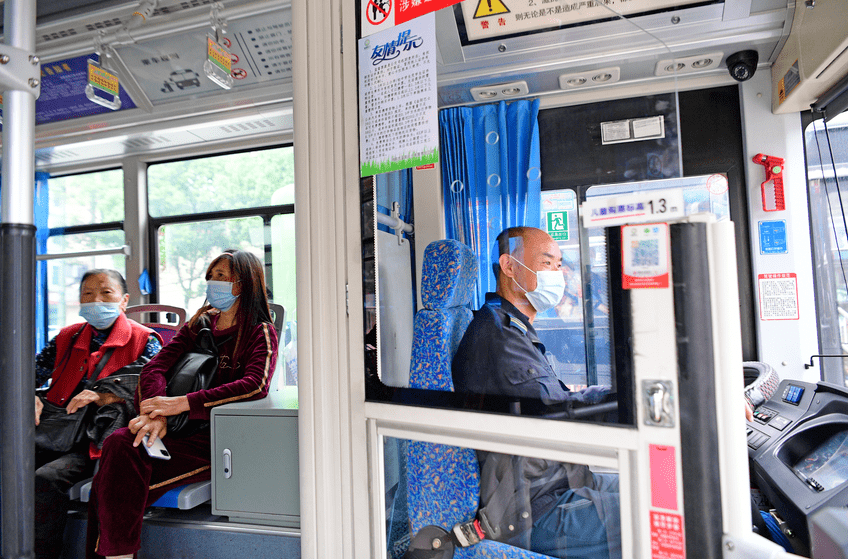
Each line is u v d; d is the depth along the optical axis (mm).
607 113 1171
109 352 2379
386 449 1305
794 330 2156
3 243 852
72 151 3379
